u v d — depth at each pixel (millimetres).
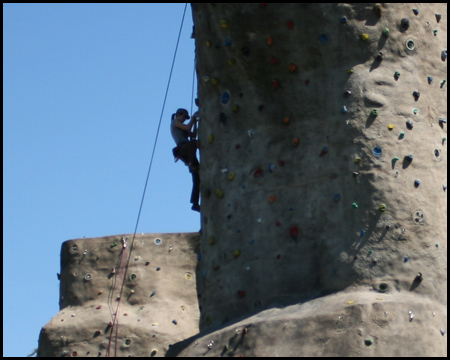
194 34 17641
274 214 16250
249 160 16672
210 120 17234
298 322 15180
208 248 16922
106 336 26625
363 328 14867
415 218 15617
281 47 16297
